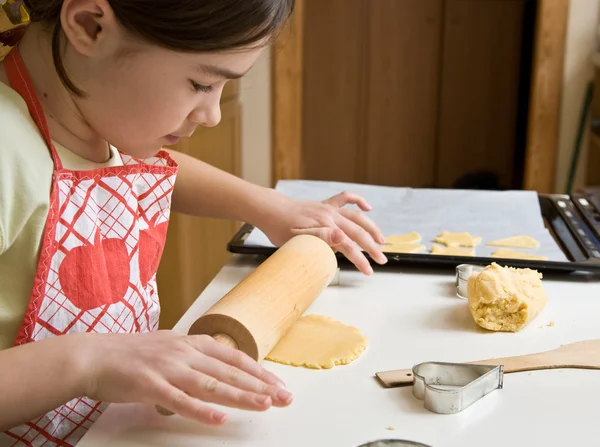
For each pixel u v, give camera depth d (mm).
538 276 842
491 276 769
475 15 2893
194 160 1020
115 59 645
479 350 716
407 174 3070
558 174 2340
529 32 2852
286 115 2348
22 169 658
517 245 1058
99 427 580
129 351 578
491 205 1249
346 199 1015
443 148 3055
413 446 521
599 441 559
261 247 978
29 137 678
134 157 771
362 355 704
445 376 645
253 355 654
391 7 2891
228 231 2275
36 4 681
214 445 556
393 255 944
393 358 698
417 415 595
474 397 611
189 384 558
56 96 726
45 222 679
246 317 661
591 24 2205
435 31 2910
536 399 618
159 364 566
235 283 900
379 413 599
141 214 828
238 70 660
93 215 742
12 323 687
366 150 3053
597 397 622
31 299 679
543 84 2248
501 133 3025
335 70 2967
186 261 1935
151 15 599
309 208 957
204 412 541
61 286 707
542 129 2281
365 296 857
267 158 2398
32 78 723
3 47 759
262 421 586
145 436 568
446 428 575
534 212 1206
